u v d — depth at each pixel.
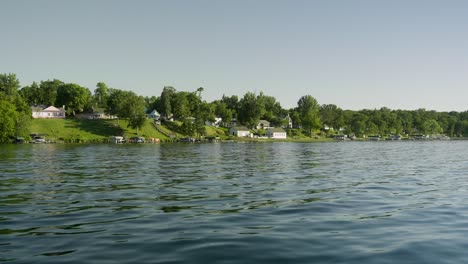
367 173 45.84
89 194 29.14
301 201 26.30
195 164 58.91
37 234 17.44
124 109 190.50
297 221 20.31
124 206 24.30
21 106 175.38
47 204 24.89
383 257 14.55
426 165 58.75
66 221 20.06
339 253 15.02
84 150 103.94
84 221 20.09
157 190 31.38
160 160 67.69
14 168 50.19
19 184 34.66
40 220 20.28
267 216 21.52
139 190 31.33
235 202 25.89
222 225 19.38
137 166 54.66
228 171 47.72
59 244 15.91
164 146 140.00
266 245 15.98
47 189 31.66
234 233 17.83
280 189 32.12
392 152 103.06
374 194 29.53
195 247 15.66
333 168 52.53
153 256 14.48
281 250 15.35
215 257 14.47
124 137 179.38
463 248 15.59
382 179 39.62
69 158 71.25
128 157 75.62
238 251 15.17
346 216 21.56
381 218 21.06
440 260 14.22
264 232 18.03
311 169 50.84
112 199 26.92
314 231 18.25
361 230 18.47
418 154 92.88
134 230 18.28
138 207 24.00
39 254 14.59
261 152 99.19
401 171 48.62
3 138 149.12
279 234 17.69
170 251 15.12
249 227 18.98
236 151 104.12
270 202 25.89
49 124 184.62
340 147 140.62
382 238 17.09
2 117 146.00
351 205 24.88
